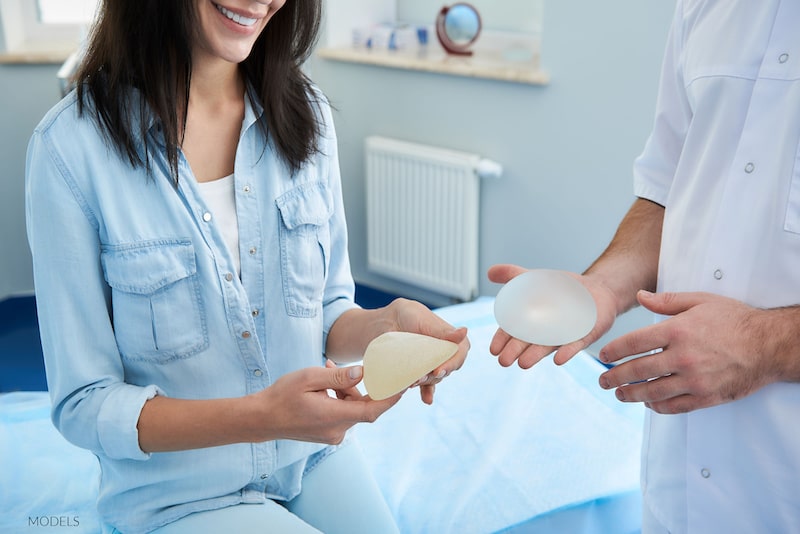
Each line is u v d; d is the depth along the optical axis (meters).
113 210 1.19
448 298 3.49
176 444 1.19
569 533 1.62
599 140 2.82
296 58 1.33
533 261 3.15
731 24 1.19
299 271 1.34
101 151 1.19
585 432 1.82
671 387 1.07
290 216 1.32
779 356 1.04
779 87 1.12
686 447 1.25
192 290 1.25
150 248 1.22
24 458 1.73
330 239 1.48
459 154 3.12
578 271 3.04
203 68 1.23
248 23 1.17
